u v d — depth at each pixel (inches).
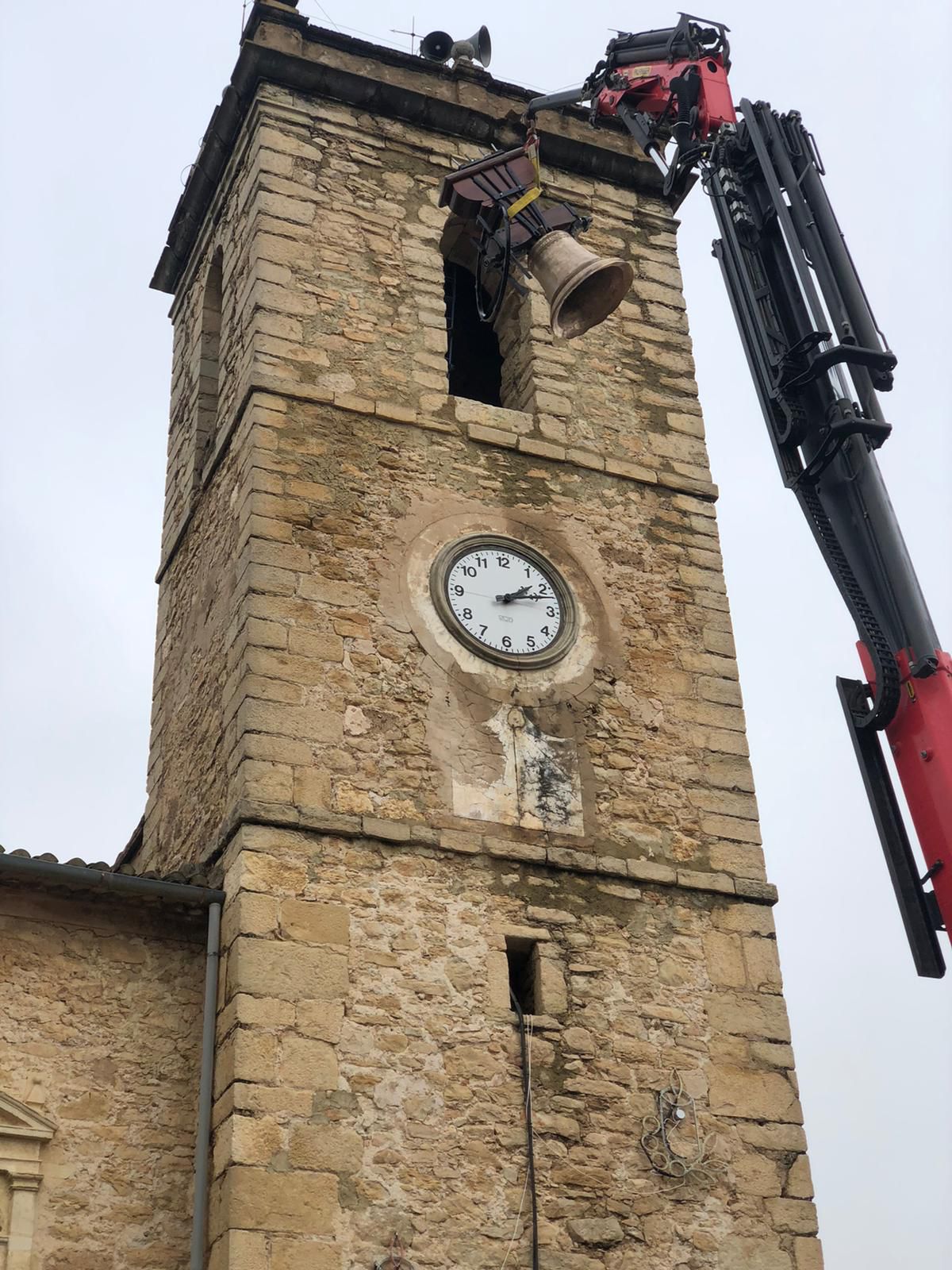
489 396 646.5
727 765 500.7
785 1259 425.1
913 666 421.4
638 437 565.3
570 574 521.7
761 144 484.7
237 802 440.8
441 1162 407.2
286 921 424.2
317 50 599.8
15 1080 400.2
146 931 429.4
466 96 615.5
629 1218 417.7
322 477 506.0
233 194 608.1
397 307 556.1
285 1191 388.8
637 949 456.4
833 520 450.3
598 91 561.3
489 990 435.2
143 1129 405.1
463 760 470.3
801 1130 444.1
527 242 495.8
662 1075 439.8
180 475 608.1
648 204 636.1
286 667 464.8
